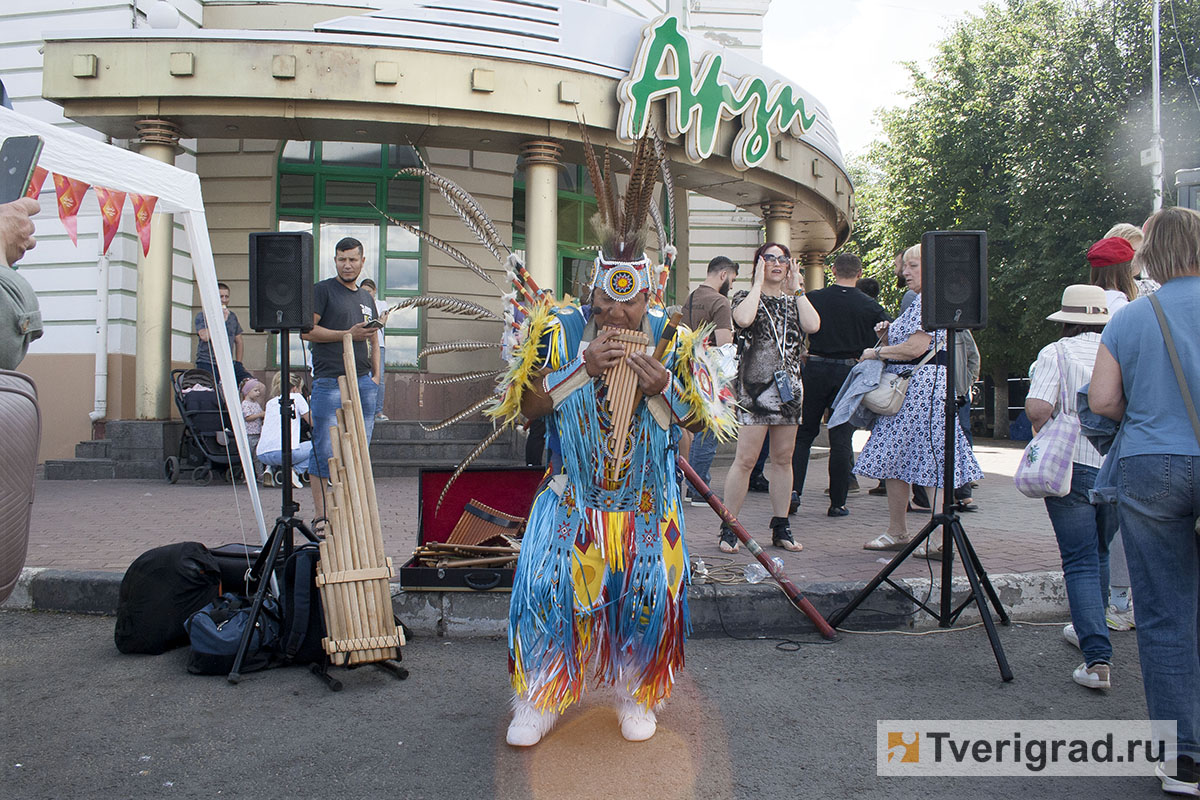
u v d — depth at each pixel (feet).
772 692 11.50
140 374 30.60
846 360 22.82
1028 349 68.80
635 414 9.18
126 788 8.82
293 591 12.43
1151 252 9.33
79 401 33.53
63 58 27.86
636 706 9.98
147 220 14.65
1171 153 61.77
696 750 9.74
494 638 13.82
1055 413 11.83
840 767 9.34
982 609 12.29
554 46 29.45
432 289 36.96
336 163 36.70
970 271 13.00
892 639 13.78
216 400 28.96
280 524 12.64
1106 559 13.23
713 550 17.66
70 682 11.84
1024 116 65.82
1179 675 8.77
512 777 9.08
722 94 31.12
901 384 17.12
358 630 11.91
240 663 11.88
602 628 9.47
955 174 72.23
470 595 13.88
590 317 9.40
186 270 35.50
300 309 12.67
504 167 38.17
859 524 21.58
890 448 17.26
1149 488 8.83
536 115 29.09
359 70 27.84
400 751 9.71
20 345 8.07
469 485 15.16
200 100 28.09
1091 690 11.58
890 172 78.33
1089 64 63.72
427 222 37.09
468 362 36.78
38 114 34.42
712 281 21.38
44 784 8.88
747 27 53.62
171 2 33.94
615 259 9.16
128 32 27.58
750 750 9.75
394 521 21.22
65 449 33.58
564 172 40.55
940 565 16.25
